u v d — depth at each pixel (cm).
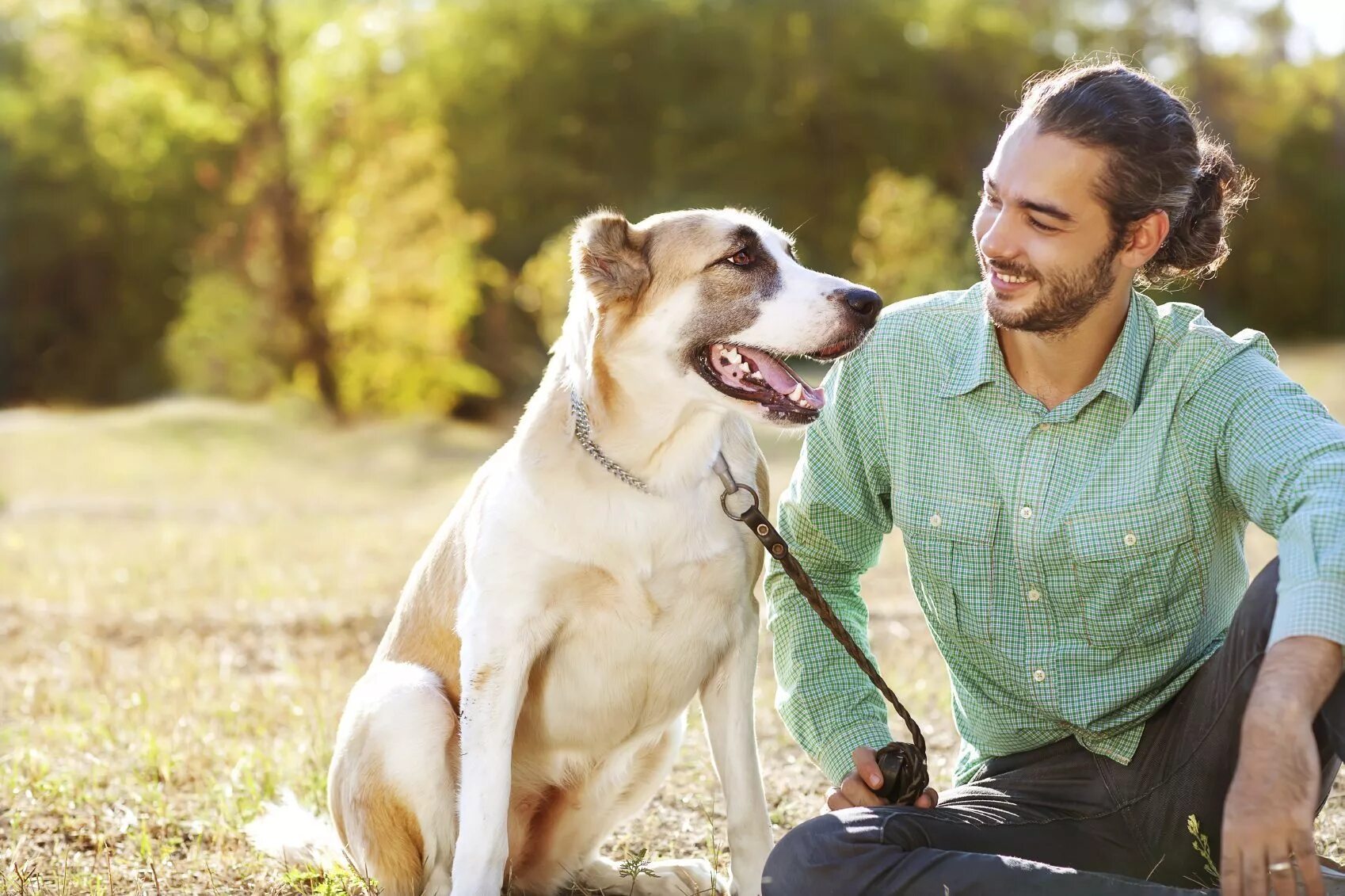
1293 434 265
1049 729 297
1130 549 280
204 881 366
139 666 637
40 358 3531
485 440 2344
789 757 466
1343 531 244
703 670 339
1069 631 291
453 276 2762
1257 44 3859
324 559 983
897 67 3641
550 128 3562
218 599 828
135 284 3541
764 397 326
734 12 3647
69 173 3459
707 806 421
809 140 3597
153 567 947
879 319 318
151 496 1616
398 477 1900
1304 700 233
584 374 330
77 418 2386
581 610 329
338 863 363
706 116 3566
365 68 3000
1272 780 230
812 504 323
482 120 3531
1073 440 286
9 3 3566
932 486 300
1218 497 283
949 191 3650
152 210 3462
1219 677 269
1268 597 258
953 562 299
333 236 2717
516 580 325
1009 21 3759
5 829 407
